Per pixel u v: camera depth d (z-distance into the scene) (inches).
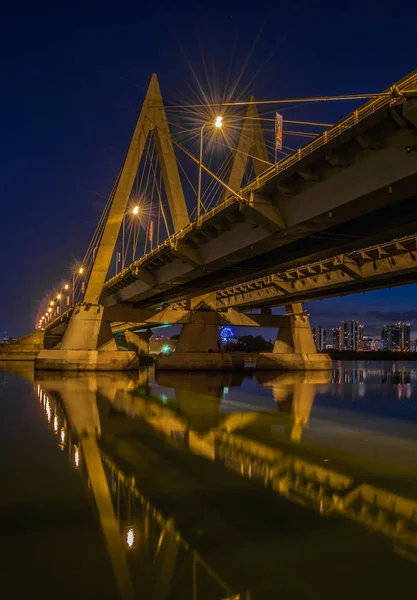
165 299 2233.0
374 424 823.1
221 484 446.6
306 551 301.6
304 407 1059.3
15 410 930.7
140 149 1879.9
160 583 257.9
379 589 256.8
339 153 756.0
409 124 626.5
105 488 428.1
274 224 941.8
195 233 1223.5
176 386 1533.0
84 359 2121.1
